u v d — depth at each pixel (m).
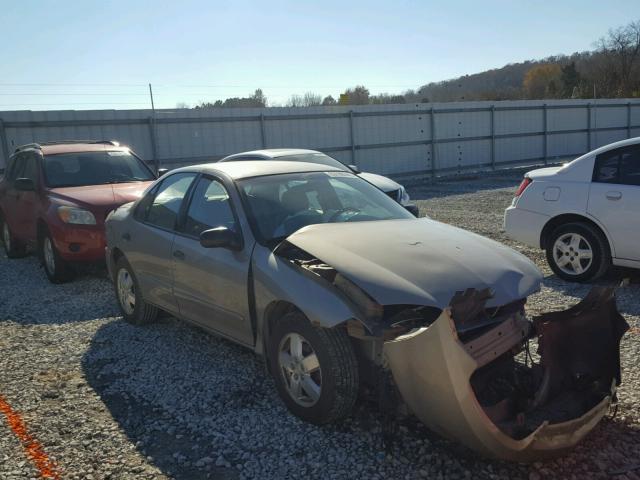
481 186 18.95
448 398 2.79
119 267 5.71
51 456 3.33
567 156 26.73
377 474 3.06
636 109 29.14
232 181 4.47
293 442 3.40
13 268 8.75
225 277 4.14
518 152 24.95
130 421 3.72
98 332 5.54
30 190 8.08
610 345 3.43
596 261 6.44
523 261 3.81
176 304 4.84
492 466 3.10
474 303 3.22
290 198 4.47
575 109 26.58
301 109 18.86
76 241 7.23
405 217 4.66
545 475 3.00
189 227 4.70
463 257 3.58
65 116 14.86
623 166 6.29
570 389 3.40
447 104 22.27
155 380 4.35
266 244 3.98
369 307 3.22
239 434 3.52
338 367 3.36
